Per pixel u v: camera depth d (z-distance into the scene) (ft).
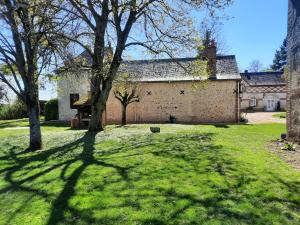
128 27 53.88
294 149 36.96
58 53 39.88
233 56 101.35
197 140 43.80
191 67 59.31
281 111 169.17
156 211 17.71
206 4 51.31
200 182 23.03
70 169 27.66
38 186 23.04
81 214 17.63
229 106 93.09
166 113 97.50
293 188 21.65
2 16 35.60
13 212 18.38
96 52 51.24
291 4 45.01
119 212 17.70
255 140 45.14
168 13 55.21
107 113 100.73
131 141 43.32
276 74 187.52
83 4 47.70
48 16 38.06
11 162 31.91
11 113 132.36
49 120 104.58
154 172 25.99
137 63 103.81
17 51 37.88
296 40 42.98
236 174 25.18
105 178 24.44
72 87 98.94
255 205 18.54
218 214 17.25
